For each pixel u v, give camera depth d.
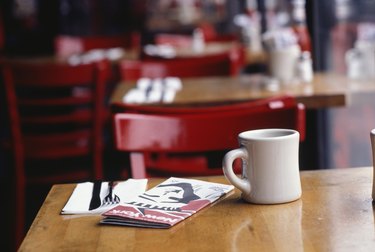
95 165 3.01
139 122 1.69
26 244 1.00
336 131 3.00
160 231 1.03
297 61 2.73
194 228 1.04
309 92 2.46
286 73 2.73
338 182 1.25
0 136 4.12
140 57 4.05
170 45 5.39
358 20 3.27
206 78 3.15
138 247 0.97
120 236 1.02
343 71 3.06
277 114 1.70
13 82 2.89
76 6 8.05
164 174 1.75
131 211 1.10
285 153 1.13
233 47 4.76
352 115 3.12
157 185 1.28
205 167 2.40
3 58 4.59
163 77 3.25
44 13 7.61
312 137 2.78
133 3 8.64
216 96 2.50
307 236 0.98
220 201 1.17
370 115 3.16
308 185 1.24
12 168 2.98
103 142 3.32
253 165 1.14
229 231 1.01
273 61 2.74
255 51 4.37
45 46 7.53
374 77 2.82
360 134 3.13
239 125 1.71
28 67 2.88
